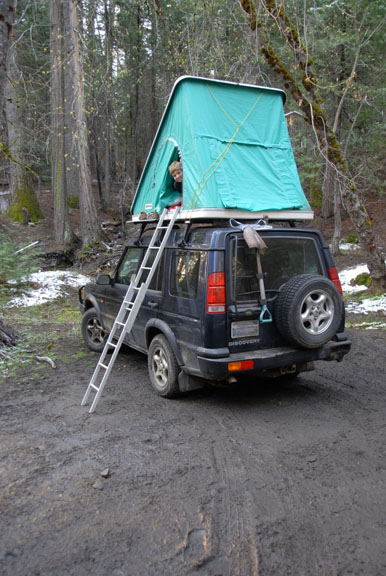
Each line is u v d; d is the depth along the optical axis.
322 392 5.19
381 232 18.61
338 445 3.80
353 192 9.88
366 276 12.55
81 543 2.57
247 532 2.68
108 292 6.62
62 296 13.57
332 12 12.56
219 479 3.27
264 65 12.39
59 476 3.29
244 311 4.33
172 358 4.86
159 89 22.39
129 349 7.33
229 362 4.19
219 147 5.11
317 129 8.79
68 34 15.86
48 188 29.47
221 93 5.31
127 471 3.37
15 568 2.38
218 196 4.86
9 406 4.78
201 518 2.81
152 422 4.33
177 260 4.89
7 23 5.88
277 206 5.12
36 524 2.73
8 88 16.34
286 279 4.59
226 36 10.66
